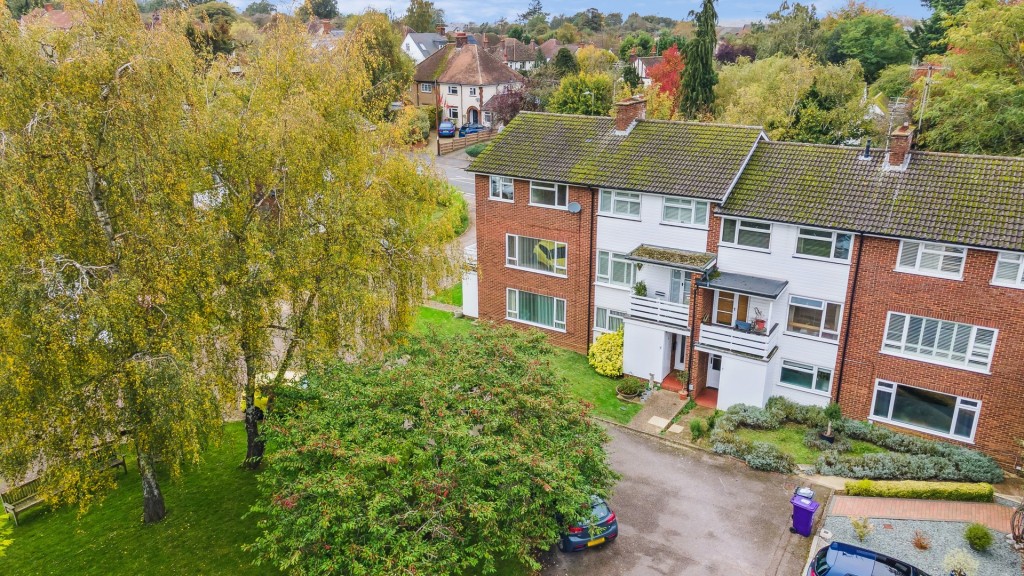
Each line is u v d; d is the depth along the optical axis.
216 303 16.22
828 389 24.83
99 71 14.24
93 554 17.97
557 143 29.97
